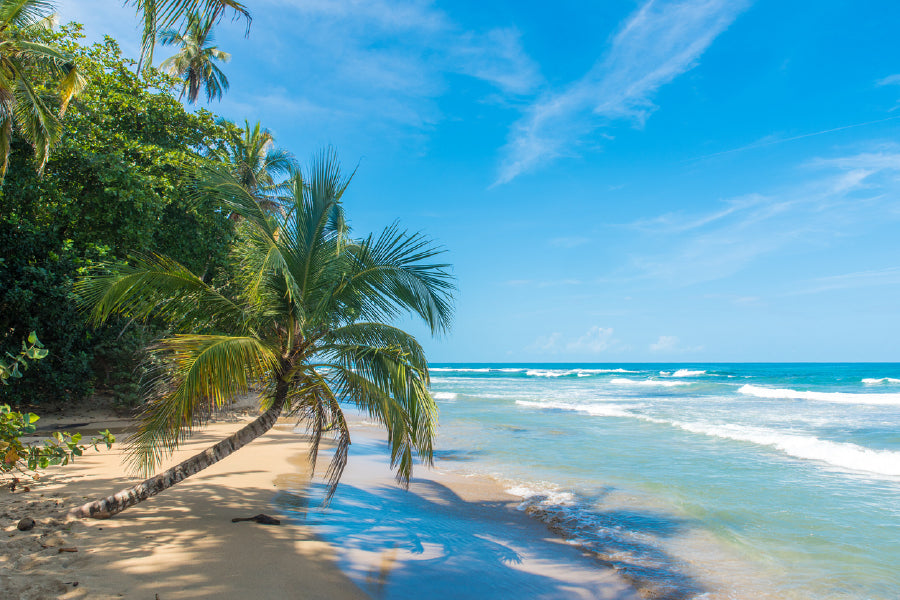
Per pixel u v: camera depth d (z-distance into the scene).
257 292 5.48
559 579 5.04
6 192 11.96
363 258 6.01
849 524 6.83
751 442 13.20
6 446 5.60
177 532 5.06
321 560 4.78
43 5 9.66
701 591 4.85
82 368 13.55
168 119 16.91
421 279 6.00
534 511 7.41
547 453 11.98
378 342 6.10
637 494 8.34
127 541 4.69
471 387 42.88
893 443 13.05
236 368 4.80
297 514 6.30
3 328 12.45
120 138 14.48
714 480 9.27
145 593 3.68
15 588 3.54
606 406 24.14
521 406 24.34
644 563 5.53
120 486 6.61
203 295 5.79
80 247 14.30
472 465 10.65
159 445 5.52
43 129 9.69
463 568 5.07
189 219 15.37
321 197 6.13
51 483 6.69
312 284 5.96
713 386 41.09
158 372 5.59
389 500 7.62
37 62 10.43
